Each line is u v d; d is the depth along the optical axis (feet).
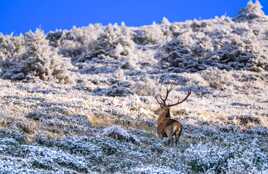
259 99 290.76
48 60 310.86
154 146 125.80
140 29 590.96
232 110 224.94
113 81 324.80
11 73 309.01
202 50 398.21
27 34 472.03
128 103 201.77
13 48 456.86
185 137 146.51
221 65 379.55
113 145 119.24
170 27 608.19
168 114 135.44
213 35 508.94
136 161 108.17
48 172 86.48
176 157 114.83
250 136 160.15
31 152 99.45
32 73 305.94
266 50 435.53
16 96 193.88
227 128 171.01
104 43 454.40
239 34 537.24
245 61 384.88
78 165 98.02
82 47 499.51
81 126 140.97
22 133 119.75
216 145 130.41
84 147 113.80
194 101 256.73
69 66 402.31
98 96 232.32
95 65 411.34
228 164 103.76
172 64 392.47
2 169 81.00
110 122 156.97
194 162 109.40
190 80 326.03
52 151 102.89
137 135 141.28
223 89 313.32
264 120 196.13
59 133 128.67
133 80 330.54
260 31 565.94
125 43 472.44
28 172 83.15
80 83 309.42
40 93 224.74
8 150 100.27
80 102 188.44
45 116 148.97
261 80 348.38
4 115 135.44
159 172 94.63
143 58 440.04
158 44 522.06
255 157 111.55
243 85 328.08
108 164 105.29
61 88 278.46
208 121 181.27
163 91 281.33
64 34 573.33
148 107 198.70
